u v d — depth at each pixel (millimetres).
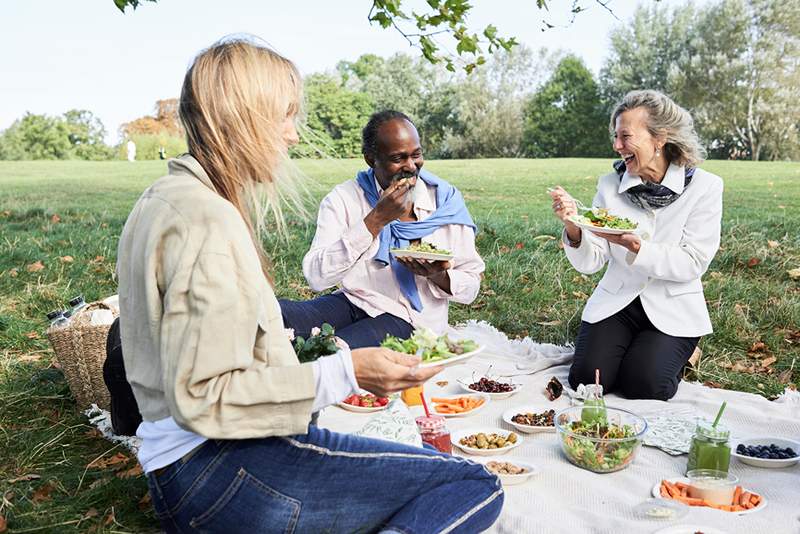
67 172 25266
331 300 4348
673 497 2965
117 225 10297
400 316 4238
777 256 6820
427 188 4492
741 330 5316
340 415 3893
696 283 4262
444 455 2330
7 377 4699
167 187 2098
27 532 2947
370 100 35344
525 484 3135
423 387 4340
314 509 2166
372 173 4395
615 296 4352
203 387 1946
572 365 4398
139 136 45188
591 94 39312
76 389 4176
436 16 3318
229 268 1961
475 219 9688
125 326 2141
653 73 38219
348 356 2119
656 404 4004
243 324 1961
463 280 4238
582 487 3094
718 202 4219
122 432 3789
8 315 5902
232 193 2172
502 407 4078
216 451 2088
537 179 19766
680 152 4242
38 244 8406
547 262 7023
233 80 2127
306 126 2338
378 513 2234
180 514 2164
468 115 39469
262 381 1995
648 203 4320
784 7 33719
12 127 44625
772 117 33406
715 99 34938
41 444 3771
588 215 4285
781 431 3650
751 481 3158
